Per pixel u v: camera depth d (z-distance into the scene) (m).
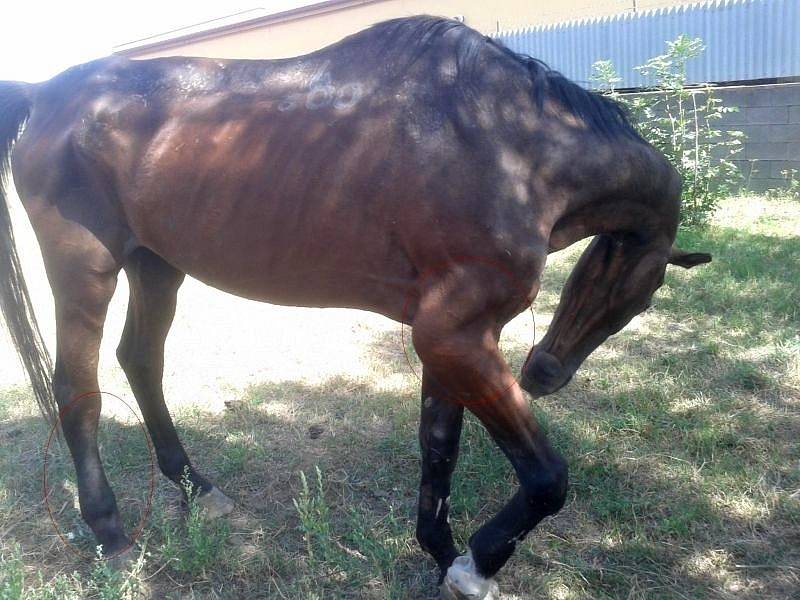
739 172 8.22
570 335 2.44
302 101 2.26
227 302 5.95
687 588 2.42
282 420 3.79
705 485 2.94
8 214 2.73
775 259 5.69
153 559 2.68
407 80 2.17
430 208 2.06
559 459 2.20
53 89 2.68
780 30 9.17
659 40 10.17
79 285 2.56
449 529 2.52
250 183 2.27
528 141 2.11
